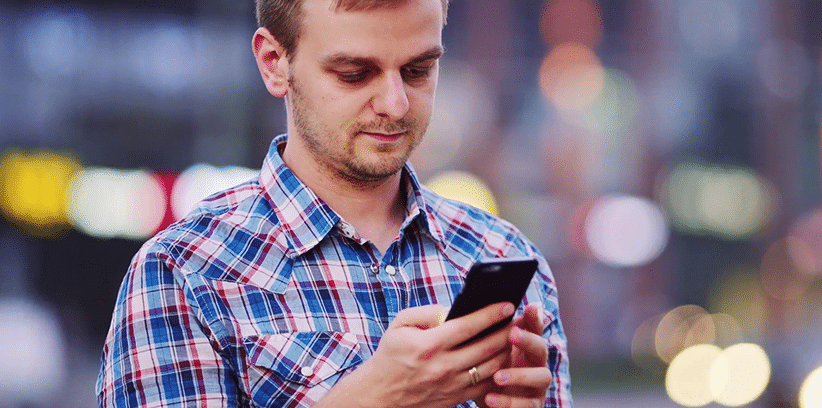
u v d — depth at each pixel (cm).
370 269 216
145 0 1370
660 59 2569
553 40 2416
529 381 185
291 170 224
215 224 214
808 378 1162
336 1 200
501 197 2342
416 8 202
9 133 1381
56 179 1405
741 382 1428
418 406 184
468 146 2341
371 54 201
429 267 225
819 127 3017
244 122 1395
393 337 183
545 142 2406
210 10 1385
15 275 1505
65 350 1511
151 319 205
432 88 212
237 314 205
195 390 202
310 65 207
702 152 2844
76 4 1368
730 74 2850
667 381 1759
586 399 1706
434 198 239
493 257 235
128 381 204
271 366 202
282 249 212
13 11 1370
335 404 186
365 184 221
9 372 1448
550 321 239
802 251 2977
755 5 2864
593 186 2452
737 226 2934
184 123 1388
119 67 1390
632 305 2492
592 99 2448
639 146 2520
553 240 2414
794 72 2917
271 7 215
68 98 1388
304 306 208
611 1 2509
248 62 1402
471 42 2362
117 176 1386
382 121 205
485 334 185
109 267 1470
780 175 2919
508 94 2378
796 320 2934
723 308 2967
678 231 2811
